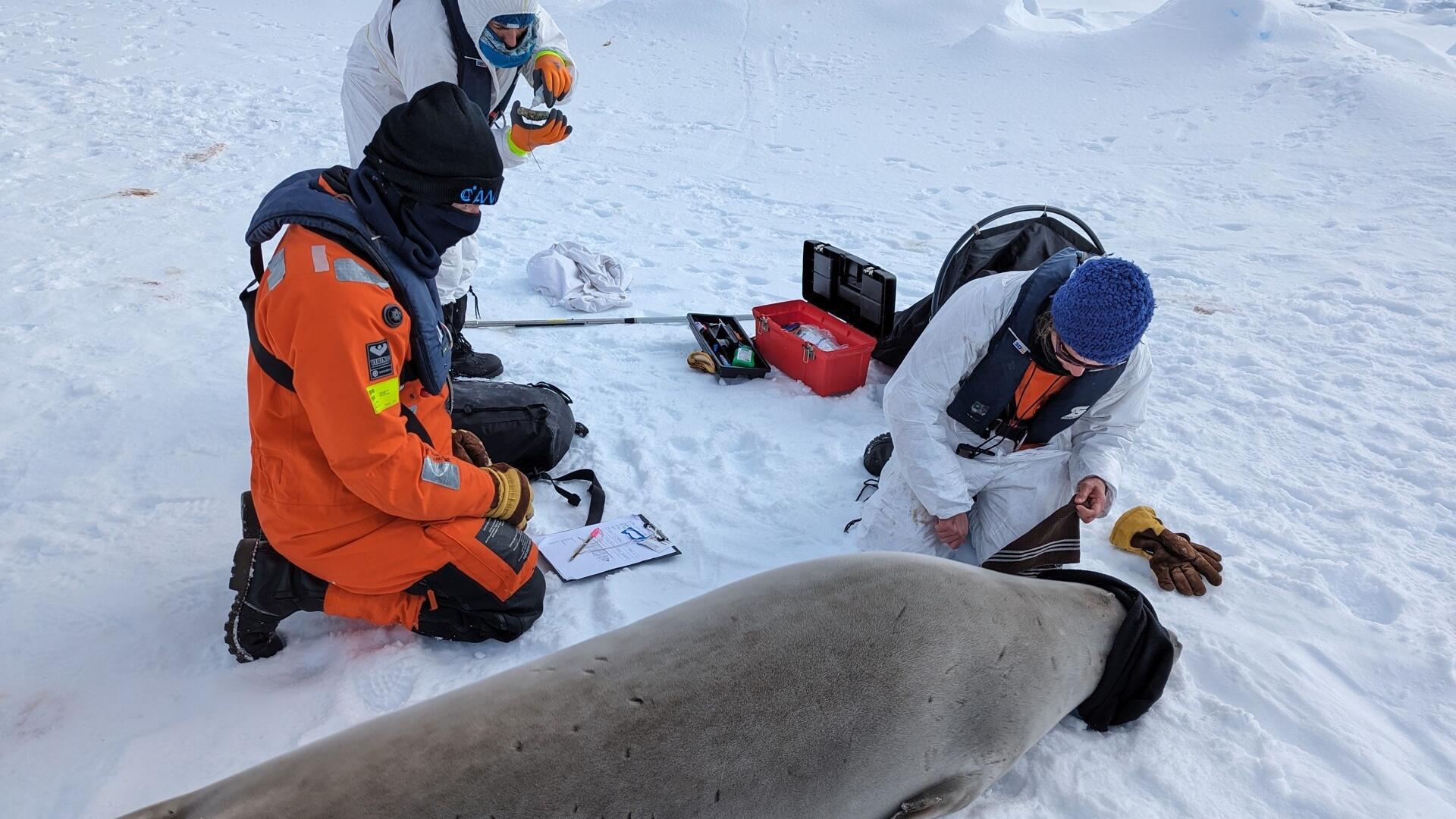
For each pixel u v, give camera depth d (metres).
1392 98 10.41
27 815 2.02
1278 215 7.51
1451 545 3.23
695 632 1.96
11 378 3.78
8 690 2.35
